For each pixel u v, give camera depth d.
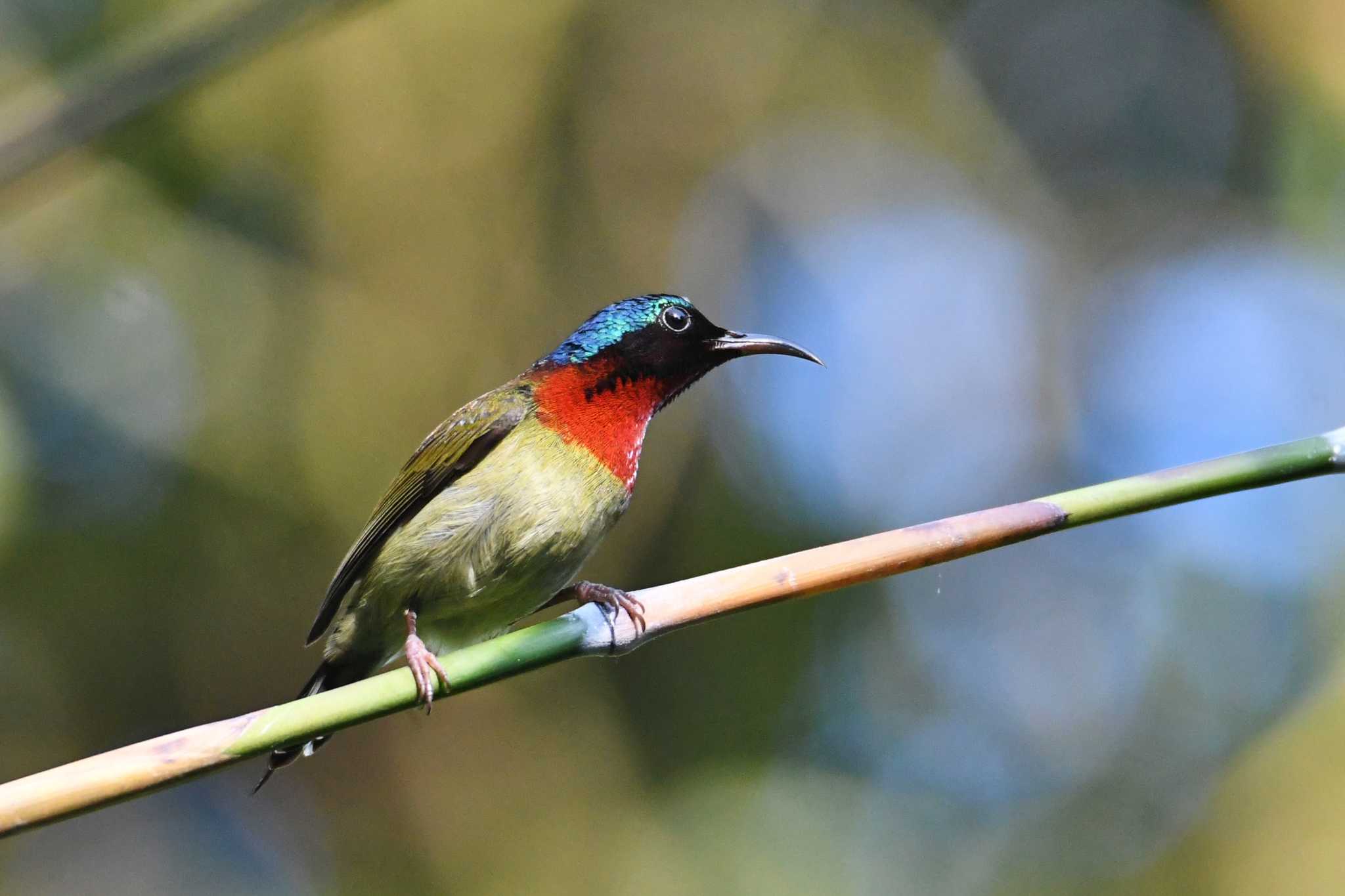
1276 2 14.99
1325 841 11.30
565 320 13.94
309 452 13.16
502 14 13.67
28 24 12.11
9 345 12.81
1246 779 11.97
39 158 5.97
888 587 14.45
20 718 12.88
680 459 14.10
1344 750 11.62
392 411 13.29
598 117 14.34
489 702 13.37
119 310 13.09
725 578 5.31
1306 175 14.45
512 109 13.73
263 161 13.27
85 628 13.02
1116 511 5.02
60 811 4.28
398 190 13.48
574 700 13.43
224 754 4.48
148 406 13.12
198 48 6.12
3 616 12.71
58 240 13.02
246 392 13.22
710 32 15.03
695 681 13.64
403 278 13.48
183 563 13.16
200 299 13.22
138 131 12.65
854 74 15.93
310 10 6.15
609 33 14.45
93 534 12.92
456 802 13.16
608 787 13.09
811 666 13.92
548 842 12.84
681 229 14.73
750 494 14.29
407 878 13.05
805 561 5.20
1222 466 4.91
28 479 12.52
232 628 13.25
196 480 13.12
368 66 13.25
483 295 13.62
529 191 13.90
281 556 13.18
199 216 13.27
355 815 13.53
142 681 13.12
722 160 15.02
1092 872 12.64
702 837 12.78
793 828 12.95
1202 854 11.84
